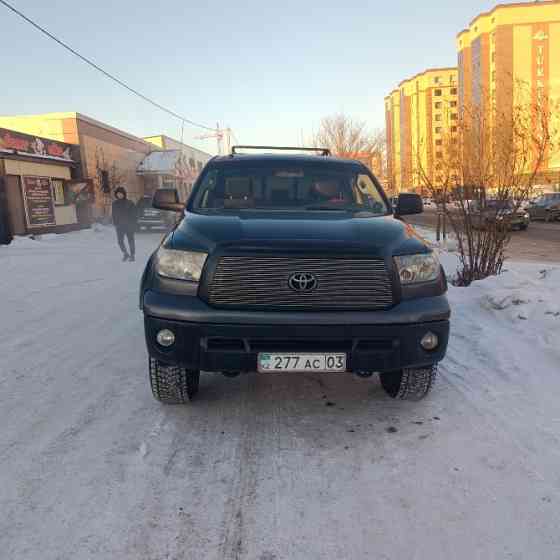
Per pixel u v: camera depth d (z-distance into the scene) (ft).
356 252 8.66
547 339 14.14
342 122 120.26
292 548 6.33
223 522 6.82
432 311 8.80
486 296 18.24
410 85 270.26
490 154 23.30
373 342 8.71
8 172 52.90
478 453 8.55
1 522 6.75
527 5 211.00
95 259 37.14
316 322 8.39
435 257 9.53
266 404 10.61
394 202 14.58
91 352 14.15
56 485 7.61
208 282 8.64
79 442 8.93
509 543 6.39
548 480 7.75
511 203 23.22
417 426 9.56
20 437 9.11
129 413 10.14
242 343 8.66
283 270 8.54
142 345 14.82
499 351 13.62
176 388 9.94
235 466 8.20
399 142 272.51
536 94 24.00
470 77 238.27
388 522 6.81
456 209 24.14
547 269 22.17
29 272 30.14
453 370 12.48
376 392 11.24
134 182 93.66
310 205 12.18
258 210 11.57
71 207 67.87
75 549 6.26
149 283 9.21
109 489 7.52
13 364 13.10
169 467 8.14
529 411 10.14
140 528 6.68
